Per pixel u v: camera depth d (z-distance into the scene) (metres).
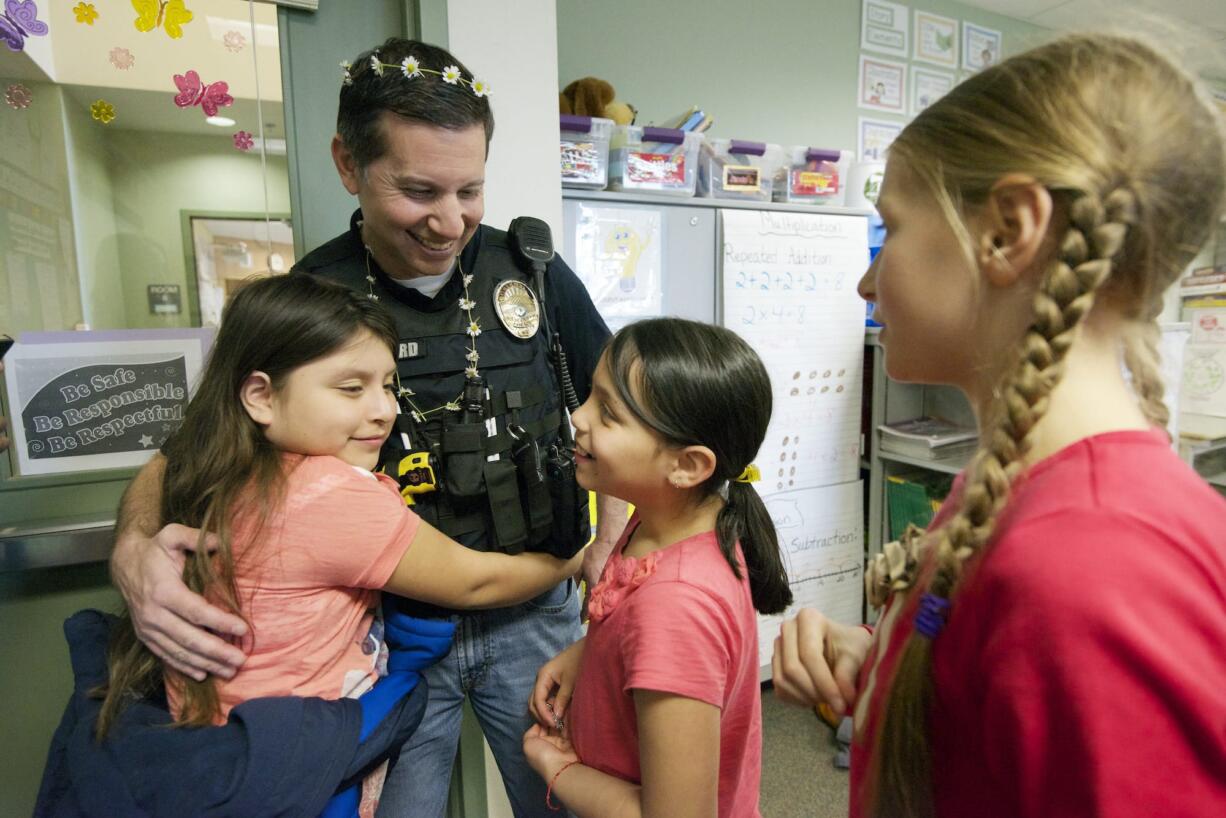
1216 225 0.40
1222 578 0.33
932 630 0.41
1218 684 0.31
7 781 1.21
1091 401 0.39
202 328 1.21
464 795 1.46
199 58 1.15
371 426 0.78
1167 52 0.40
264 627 0.70
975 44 2.65
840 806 1.69
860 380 2.10
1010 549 0.35
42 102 1.08
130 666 0.75
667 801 0.62
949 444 1.94
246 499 0.71
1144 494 0.34
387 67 0.79
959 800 0.40
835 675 0.59
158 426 1.21
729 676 0.68
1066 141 0.38
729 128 2.21
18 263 1.11
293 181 1.23
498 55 1.30
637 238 1.69
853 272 2.03
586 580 1.07
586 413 0.73
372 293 0.93
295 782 0.63
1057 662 0.32
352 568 0.72
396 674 0.82
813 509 2.08
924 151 0.44
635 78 2.03
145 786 0.63
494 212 1.34
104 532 1.15
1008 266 0.40
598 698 0.74
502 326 0.98
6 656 1.18
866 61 2.44
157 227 1.17
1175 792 0.31
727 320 1.84
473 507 0.93
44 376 1.13
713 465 0.69
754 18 2.20
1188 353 2.39
